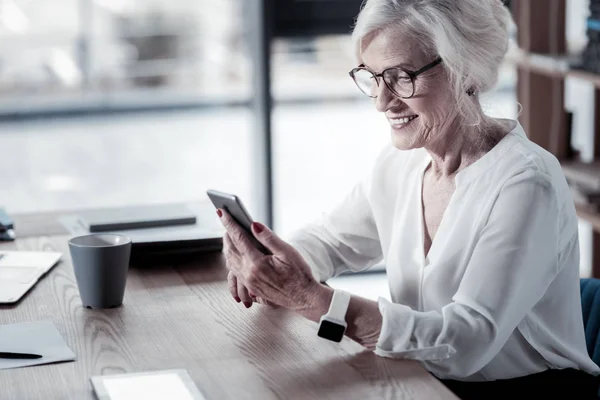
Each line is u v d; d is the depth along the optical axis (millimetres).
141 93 4742
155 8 4668
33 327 1506
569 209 1646
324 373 1333
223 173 4906
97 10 4652
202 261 1896
